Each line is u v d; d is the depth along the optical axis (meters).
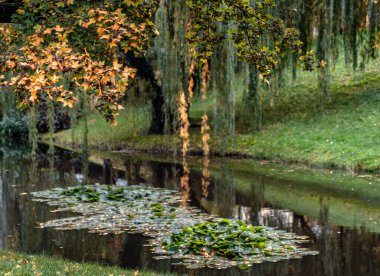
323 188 20.45
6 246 13.44
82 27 9.22
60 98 7.67
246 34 12.51
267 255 12.45
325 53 27.89
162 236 14.20
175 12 25.02
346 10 27.94
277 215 16.50
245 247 12.86
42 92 7.72
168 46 27.83
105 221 15.98
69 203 18.78
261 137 29.78
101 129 40.34
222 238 13.28
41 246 13.40
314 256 12.27
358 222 15.38
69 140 40.94
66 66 7.76
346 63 29.73
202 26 12.75
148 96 35.66
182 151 31.56
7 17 10.52
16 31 10.09
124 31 8.39
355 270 11.24
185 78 29.66
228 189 21.02
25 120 45.09
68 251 12.91
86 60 8.04
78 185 22.94
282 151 27.38
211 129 33.59
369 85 32.09
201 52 13.01
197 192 20.64
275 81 29.56
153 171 26.25
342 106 30.30
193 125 34.88
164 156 31.70
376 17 28.44
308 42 29.06
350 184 20.98
